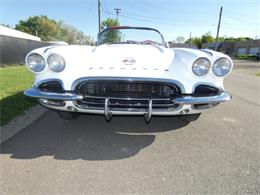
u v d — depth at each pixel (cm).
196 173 226
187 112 264
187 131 333
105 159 250
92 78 251
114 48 304
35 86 271
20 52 1477
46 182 207
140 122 361
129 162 245
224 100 266
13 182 206
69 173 222
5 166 231
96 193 195
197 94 263
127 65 259
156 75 252
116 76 249
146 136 313
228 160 253
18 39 1447
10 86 605
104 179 214
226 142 300
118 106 257
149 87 258
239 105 498
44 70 263
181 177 219
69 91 256
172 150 274
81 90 258
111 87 259
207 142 298
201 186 206
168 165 240
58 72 261
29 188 198
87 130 329
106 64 261
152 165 240
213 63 263
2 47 1278
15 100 460
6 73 915
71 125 347
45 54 261
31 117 383
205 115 411
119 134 317
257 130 344
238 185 208
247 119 397
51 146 278
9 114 379
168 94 260
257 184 210
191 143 294
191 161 249
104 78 249
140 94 259
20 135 308
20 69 1118
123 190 199
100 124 351
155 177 219
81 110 263
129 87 258
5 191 194
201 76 262
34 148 272
